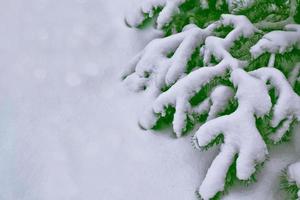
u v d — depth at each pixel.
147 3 3.55
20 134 3.52
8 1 4.68
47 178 3.23
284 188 2.78
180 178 3.05
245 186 2.87
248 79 2.67
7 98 3.80
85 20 4.29
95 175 3.18
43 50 4.14
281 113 2.62
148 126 3.24
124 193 3.06
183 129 2.96
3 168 3.34
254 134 2.58
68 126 3.51
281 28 3.07
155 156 3.18
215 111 2.81
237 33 2.96
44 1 4.58
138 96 3.49
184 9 3.49
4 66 4.08
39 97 3.76
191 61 3.13
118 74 3.77
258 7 3.09
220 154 2.65
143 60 3.33
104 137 3.38
